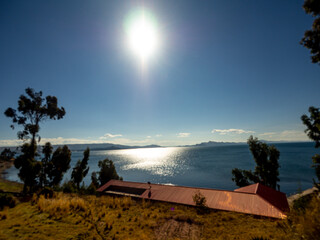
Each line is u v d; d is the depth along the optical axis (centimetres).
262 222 1070
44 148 3216
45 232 771
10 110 3056
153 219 1166
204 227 1027
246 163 10762
